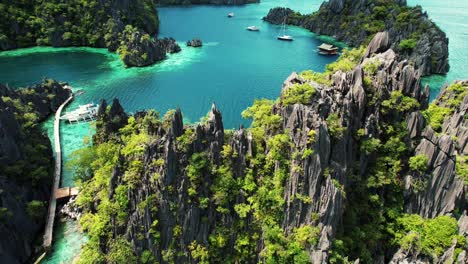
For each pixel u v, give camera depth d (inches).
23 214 3245.6
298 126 2874.0
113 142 3747.5
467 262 2610.7
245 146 3056.1
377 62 3435.0
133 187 2928.2
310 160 2738.7
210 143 3006.9
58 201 3769.7
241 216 2859.3
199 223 2908.5
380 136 3208.7
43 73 7450.8
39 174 3639.3
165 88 6673.2
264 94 6407.5
